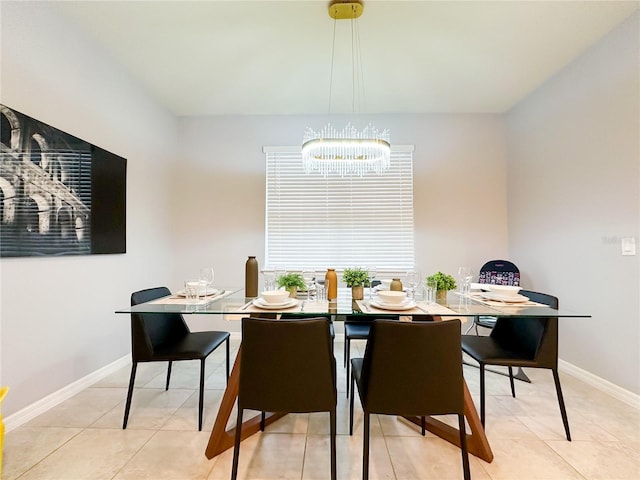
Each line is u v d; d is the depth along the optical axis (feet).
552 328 5.70
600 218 7.47
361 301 6.29
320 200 11.60
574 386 7.67
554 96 8.99
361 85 9.58
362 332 7.80
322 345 4.52
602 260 7.41
